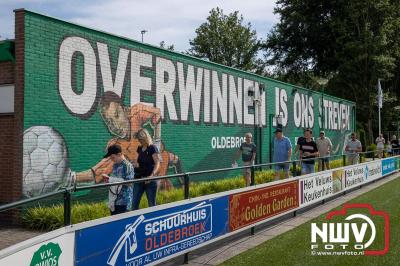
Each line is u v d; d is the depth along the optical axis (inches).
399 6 1467.8
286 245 302.8
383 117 1628.9
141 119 487.8
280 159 523.5
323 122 1051.3
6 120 384.8
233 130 677.9
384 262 262.7
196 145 588.1
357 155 667.4
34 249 153.6
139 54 486.9
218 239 287.7
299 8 1726.1
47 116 380.2
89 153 419.5
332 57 1684.3
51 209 337.7
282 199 384.5
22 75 362.0
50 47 384.2
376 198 518.6
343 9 1552.7
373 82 1461.6
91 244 188.1
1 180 386.6
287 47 1830.7
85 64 418.3
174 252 245.8
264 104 773.3
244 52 2317.9
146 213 223.9
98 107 431.2
